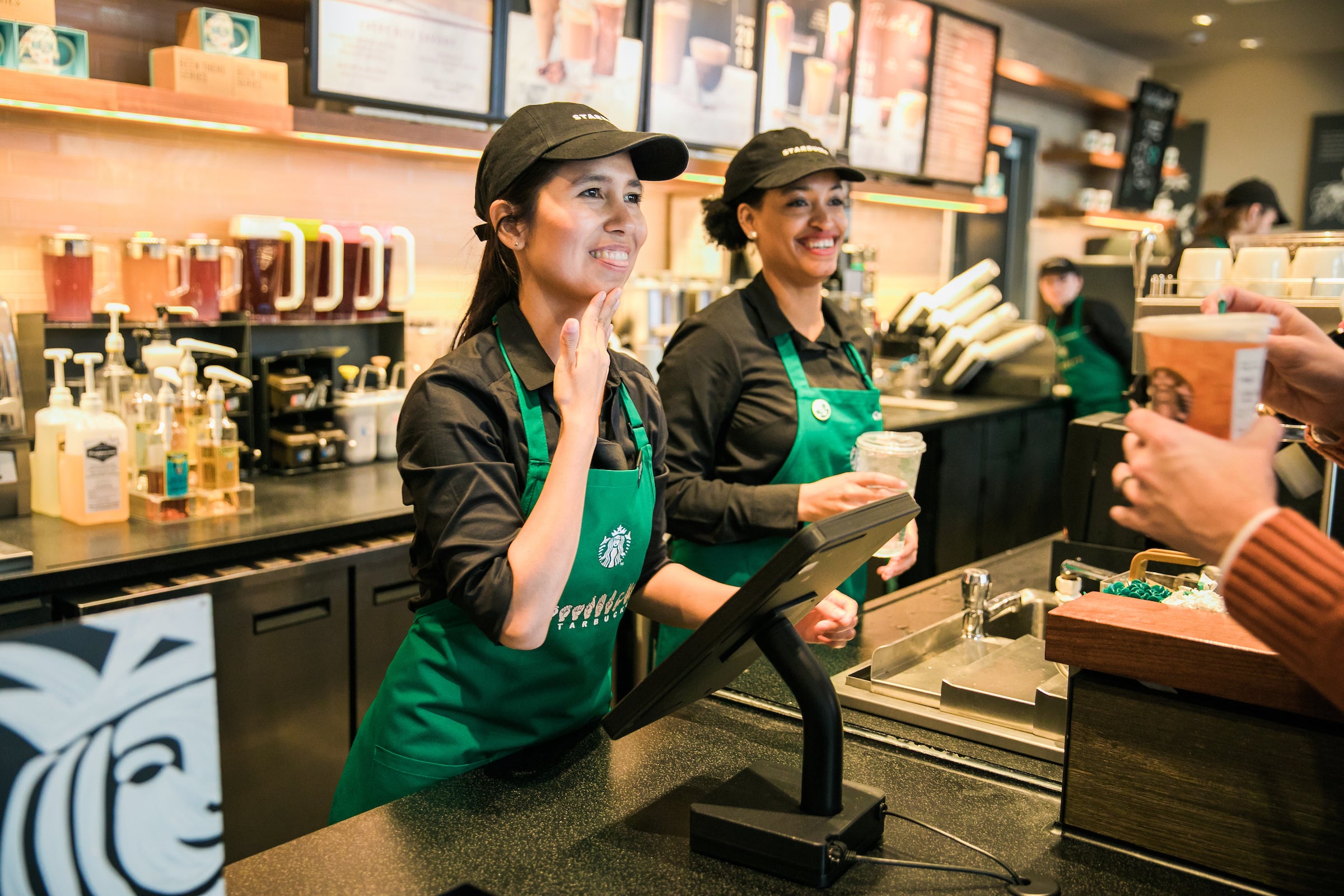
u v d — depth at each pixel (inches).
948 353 195.6
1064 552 81.0
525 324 51.5
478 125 134.6
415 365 132.4
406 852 40.9
